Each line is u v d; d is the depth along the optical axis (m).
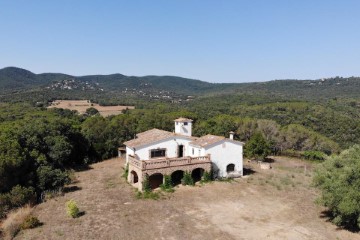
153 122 80.62
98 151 62.59
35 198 35.56
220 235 27.50
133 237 26.72
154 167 39.25
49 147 50.41
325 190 30.14
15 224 28.39
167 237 26.84
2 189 36.34
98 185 42.09
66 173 43.25
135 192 38.78
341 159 31.75
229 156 45.72
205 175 43.16
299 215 32.72
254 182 44.09
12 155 37.25
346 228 29.75
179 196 37.53
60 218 30.61
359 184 28.33
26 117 78.69
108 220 30.17
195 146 45.91
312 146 79.38
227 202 35.97
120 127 72.75
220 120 88.44
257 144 61.25
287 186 42.88
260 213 32.97
